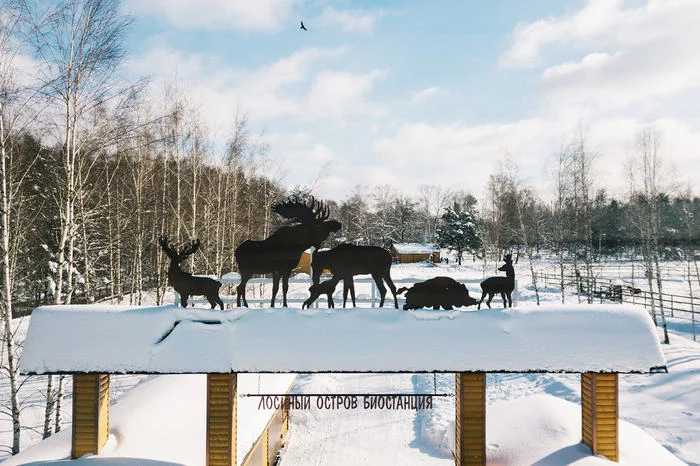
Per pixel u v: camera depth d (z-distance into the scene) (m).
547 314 6.71
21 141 12.52
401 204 64.31
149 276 22.55
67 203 10.59
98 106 11.53
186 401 8.84
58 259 10.31
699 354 13.26
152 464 6.73
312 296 7.18
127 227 17.81
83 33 10.47
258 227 23.23
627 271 36.66
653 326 6.55
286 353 6.39
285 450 10.65
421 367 6.35
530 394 12.82
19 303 23.81
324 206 7.43
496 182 28.62
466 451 6.88
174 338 6.51
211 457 6.76
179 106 16.33
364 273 7.27
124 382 15.20
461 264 48.16
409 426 11.77
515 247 53.22
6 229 9.71
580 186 21.72
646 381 12.16
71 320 6.64
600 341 6.44
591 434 6.96
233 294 18.55
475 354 6.42
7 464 6.73
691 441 8.91
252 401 9.20
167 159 17.19
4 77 9.84
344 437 11.27
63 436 7.60
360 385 14.55
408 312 6.75
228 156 18.22
